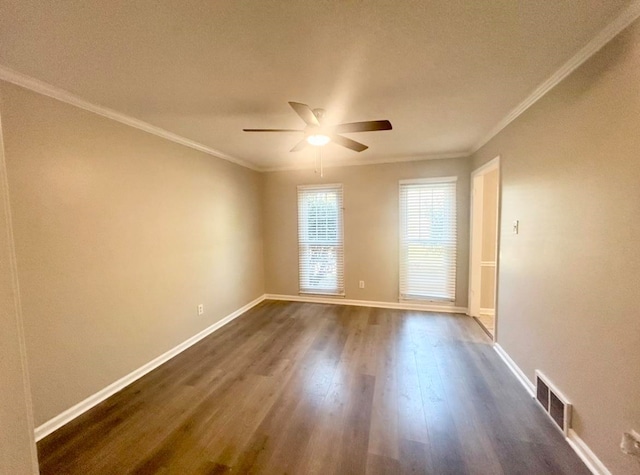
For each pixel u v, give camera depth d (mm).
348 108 2480
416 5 1297
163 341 2998
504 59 1759
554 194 2010
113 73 1848
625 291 1416
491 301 4355
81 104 2199
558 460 1701
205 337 3604
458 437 1890
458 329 3719
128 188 2615
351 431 1958
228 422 2066
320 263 4969
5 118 1789
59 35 1460
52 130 2025
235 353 3156
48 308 2004
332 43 1578
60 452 1813
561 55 1722
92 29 1419
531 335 2350
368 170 4602
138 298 2713
